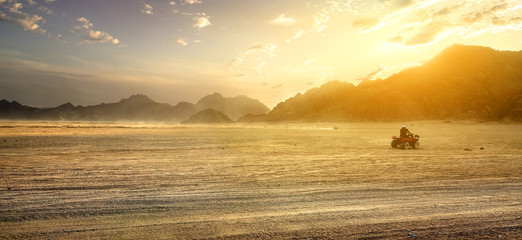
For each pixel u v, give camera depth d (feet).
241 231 16.75
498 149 70.74
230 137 123.03
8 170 37.47
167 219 18.85
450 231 16.88
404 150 69.05
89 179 32.17
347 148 73.97
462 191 27.25
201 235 16.12
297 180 32.58
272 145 82.48
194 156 55.01
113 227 17.25
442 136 134.72
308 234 16.31
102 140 93.40
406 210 21.04
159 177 33.86
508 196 25.40
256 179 33.09
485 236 16.15
